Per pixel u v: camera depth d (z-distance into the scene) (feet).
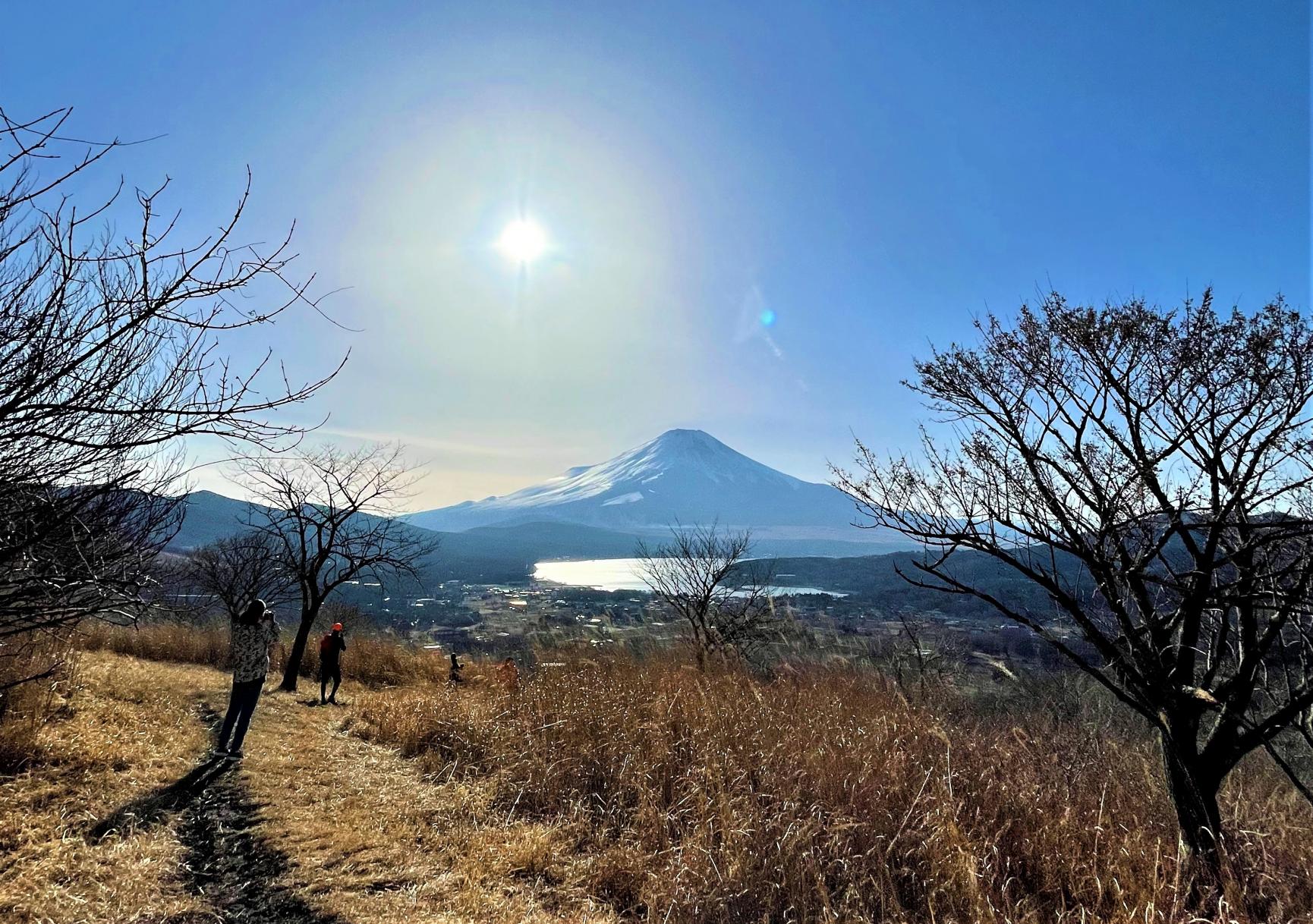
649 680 32.68
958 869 15.75
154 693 33.19
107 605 13.66
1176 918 13.65
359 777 25.39
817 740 23.32
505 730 28.68
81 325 9.45
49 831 16.37
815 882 16.12
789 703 28.40
